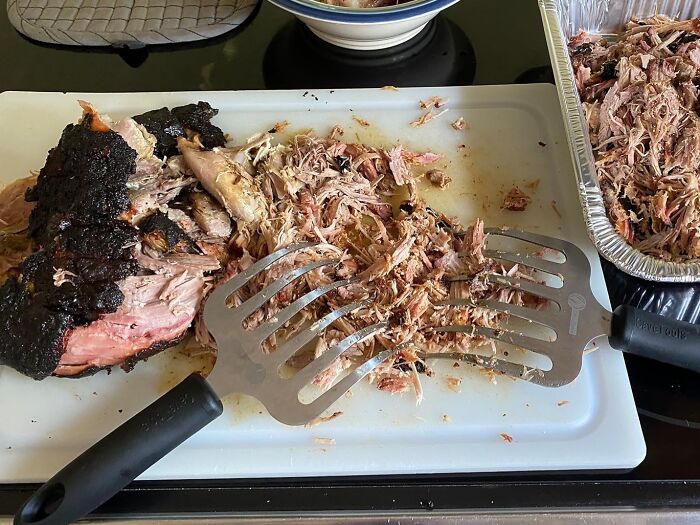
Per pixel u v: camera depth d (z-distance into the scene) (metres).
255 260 0.51
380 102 0.62
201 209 0.51
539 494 0.44
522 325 0.50
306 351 0.49
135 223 0.49
